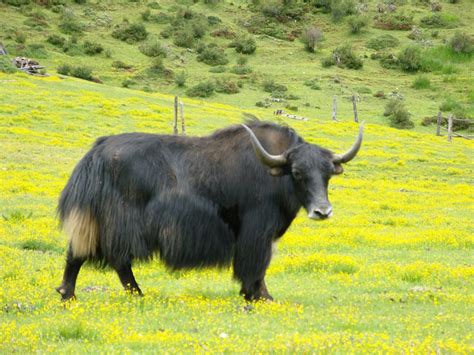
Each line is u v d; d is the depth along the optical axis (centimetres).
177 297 1977
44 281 2197
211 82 14538
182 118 8200
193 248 1873
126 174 1841
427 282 2422
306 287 2281
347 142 8969
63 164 5950
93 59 16500
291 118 11125
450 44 19062
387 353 1340
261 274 1906
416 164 7750
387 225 4259
